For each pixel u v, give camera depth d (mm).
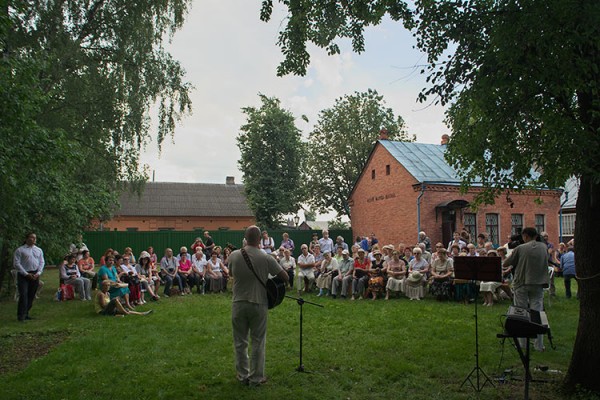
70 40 14461
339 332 8344
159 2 16344
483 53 4926
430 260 13711
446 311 10516
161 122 17250
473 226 25391
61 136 8461
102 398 5168
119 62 15906
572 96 5219
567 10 4141
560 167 5293
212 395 5254
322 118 42875
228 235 31062
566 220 27375
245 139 36125
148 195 41156
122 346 7445
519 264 6832
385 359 6574
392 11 5762
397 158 27000
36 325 9383
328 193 43156
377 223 29062
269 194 36094
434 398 5137
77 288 13352
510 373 5895
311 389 5434
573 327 8664
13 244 12211
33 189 10000
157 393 5309
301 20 6445
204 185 44750
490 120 5531
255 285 5574
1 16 7555
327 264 13797
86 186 16391
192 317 10055
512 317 4703
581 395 4969
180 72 17406
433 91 5395
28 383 5660
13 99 7258
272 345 7453
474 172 6582
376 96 42125
